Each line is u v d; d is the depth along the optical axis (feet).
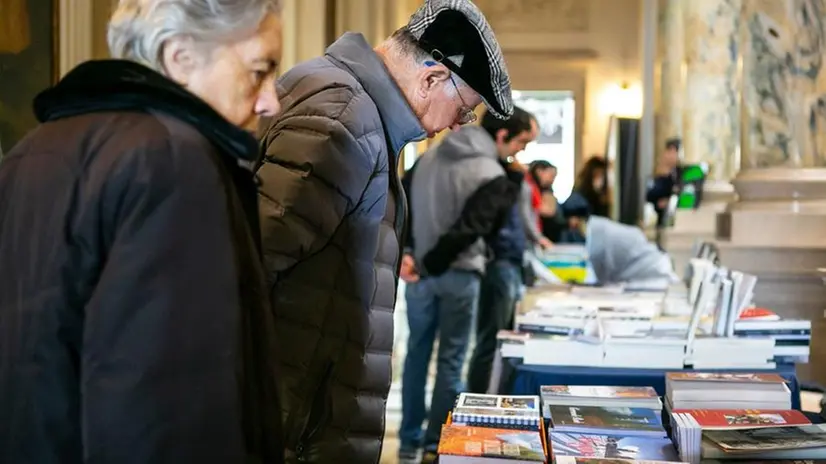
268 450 3.60
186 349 3.15
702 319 8.72
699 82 22.40
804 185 13.21
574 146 31.04
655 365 7.95
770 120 13.43
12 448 3.30
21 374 3.29
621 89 30.53
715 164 22.26
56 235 3.29
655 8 26.25
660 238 20.97
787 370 7.84
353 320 5.28
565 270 17.58
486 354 14.06
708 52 22.31
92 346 3.12
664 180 21.17
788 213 13.05
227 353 3.22
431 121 5.78
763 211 13.16
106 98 3.44
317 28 18.74
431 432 12.84
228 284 3.26
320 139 5.02
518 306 10.87
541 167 22.45
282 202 4.84
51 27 11.32
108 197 3.22
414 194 12.67
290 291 4.99
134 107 3.41
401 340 20.12
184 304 3.17
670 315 9.43
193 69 3.62
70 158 3.36
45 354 3.27
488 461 5.27
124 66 3.44
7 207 3.51
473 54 5.62
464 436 5.64
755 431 5.80
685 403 6.66
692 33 22.44
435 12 5.64
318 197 4.93
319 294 5.08
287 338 4.97
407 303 13.08
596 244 13.38
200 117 3.40
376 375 5.54
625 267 13.17
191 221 3.23
